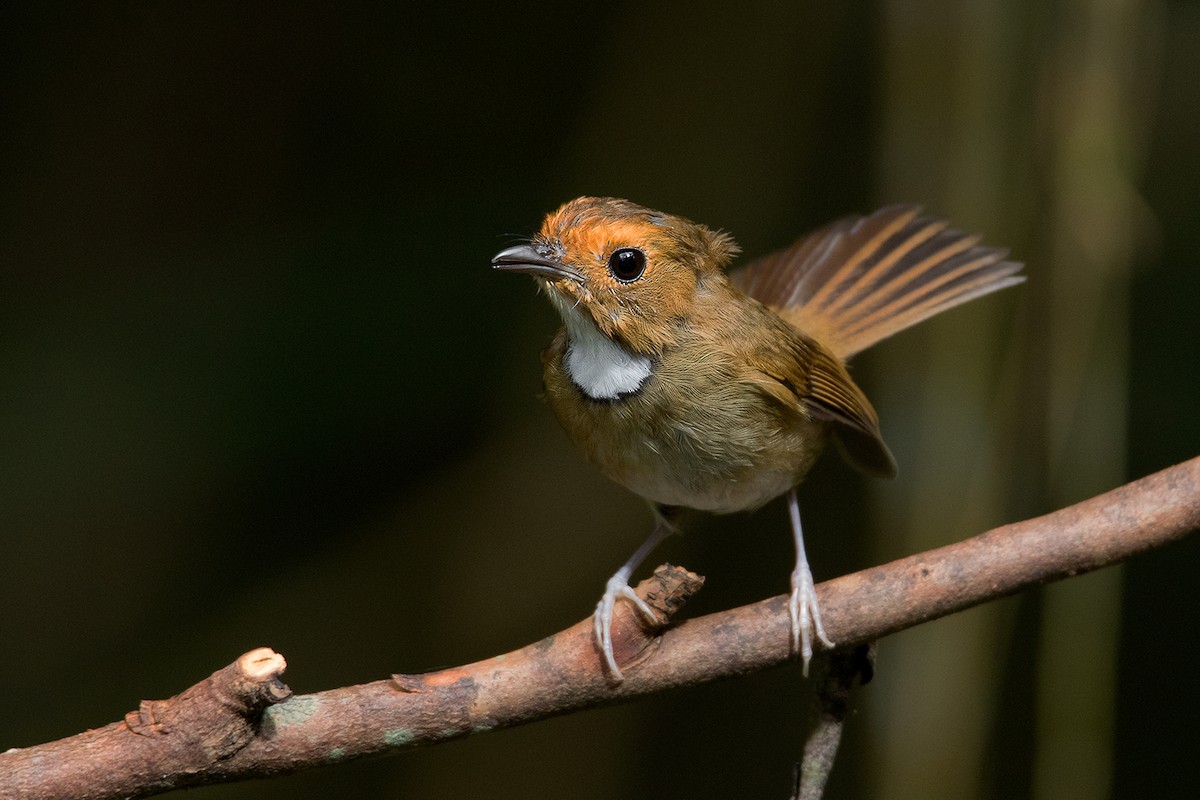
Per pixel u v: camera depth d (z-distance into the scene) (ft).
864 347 25.18
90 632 34.22
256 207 37.19
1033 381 27.20
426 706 16.37
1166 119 36.68
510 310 35.88
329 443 35.45
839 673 17.78
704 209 37.42
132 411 35.01
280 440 35.27
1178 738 32.91
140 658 34.19
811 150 37.86
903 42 28.25
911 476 27.45
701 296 21.31
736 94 37.29
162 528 34.94
